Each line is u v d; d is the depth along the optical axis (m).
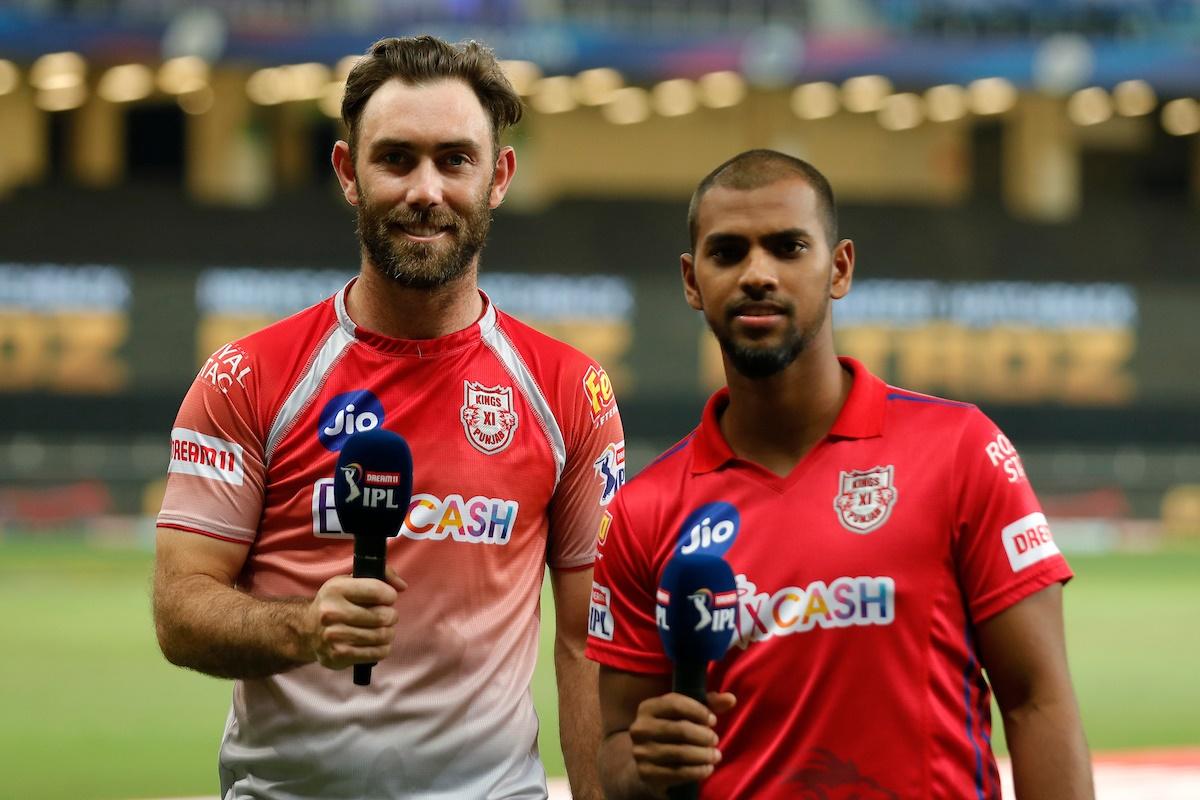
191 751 21.64
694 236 7.91
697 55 80.44
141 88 87.44
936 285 76.12
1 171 89.75
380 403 9.13
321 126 93.81
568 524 9.62
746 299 7.59
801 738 7.56
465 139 8.79
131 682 28.44
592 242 80.00
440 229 8.81
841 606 7.56
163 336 70.88
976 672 7.68
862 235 80.88
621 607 8.21
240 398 9.09
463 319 9.28
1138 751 21.34
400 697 8.96
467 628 9.08
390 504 7.63
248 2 77.00
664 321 74.25
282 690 8.98
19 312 70.00
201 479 9.07
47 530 66.00
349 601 7.55
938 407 7.92
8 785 19.12
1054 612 7.61
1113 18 81.69
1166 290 77.00
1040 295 76.69
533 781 9.27
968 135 96.56
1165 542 70.06
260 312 72.00
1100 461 70.88
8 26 75.56
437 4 77.75
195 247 76.44
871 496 7.70
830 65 81.38
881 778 7.43
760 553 7.74
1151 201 99.56
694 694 7.20
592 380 9.61
